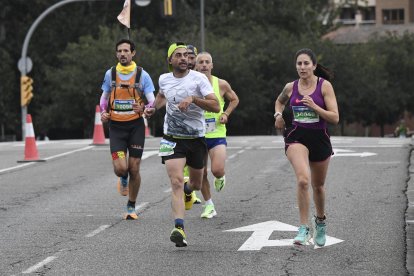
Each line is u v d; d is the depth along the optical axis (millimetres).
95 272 20031
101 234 24906
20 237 24719
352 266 19953
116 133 27203
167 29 132875
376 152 46469
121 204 30781
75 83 111312
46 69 116312
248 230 24922
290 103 21797
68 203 31297
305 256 21156
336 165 40844
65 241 23953
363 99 130500
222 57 113812
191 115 22641
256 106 117625
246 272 19594
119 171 27000
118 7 131000
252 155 47094
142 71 27109
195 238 23891
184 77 22641
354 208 28344
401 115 155000
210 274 19500
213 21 136250
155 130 117125
